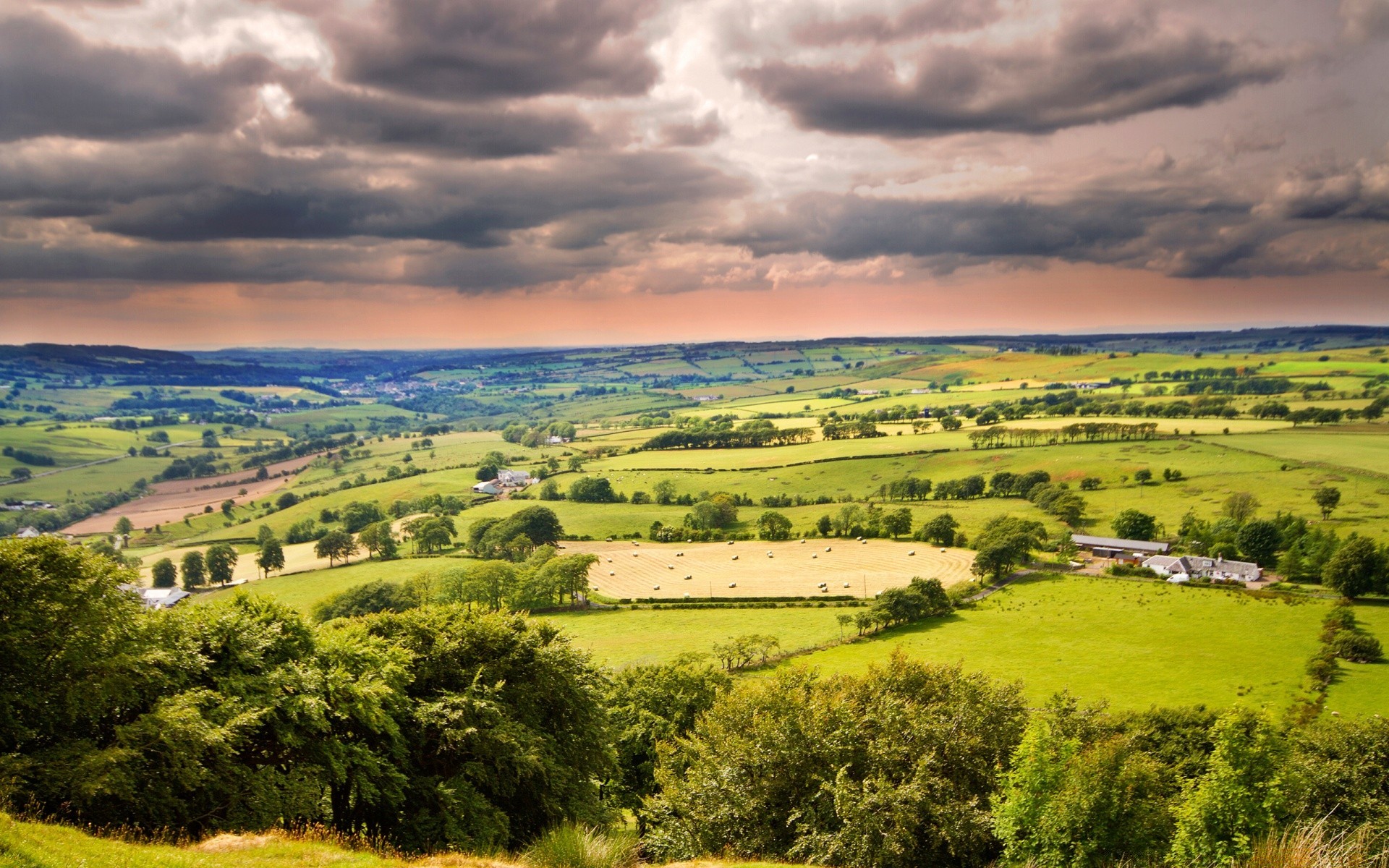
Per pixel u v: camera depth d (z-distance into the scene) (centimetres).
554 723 3706
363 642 3381
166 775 2336
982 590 12744
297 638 3184
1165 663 8950
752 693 3653
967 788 2870
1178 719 5747
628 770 5147
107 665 2394
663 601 12825
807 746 3086
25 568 2441
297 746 2694
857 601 12431
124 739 2294
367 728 3064
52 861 1538
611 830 3092
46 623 2397
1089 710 3322
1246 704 7519
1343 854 1547
